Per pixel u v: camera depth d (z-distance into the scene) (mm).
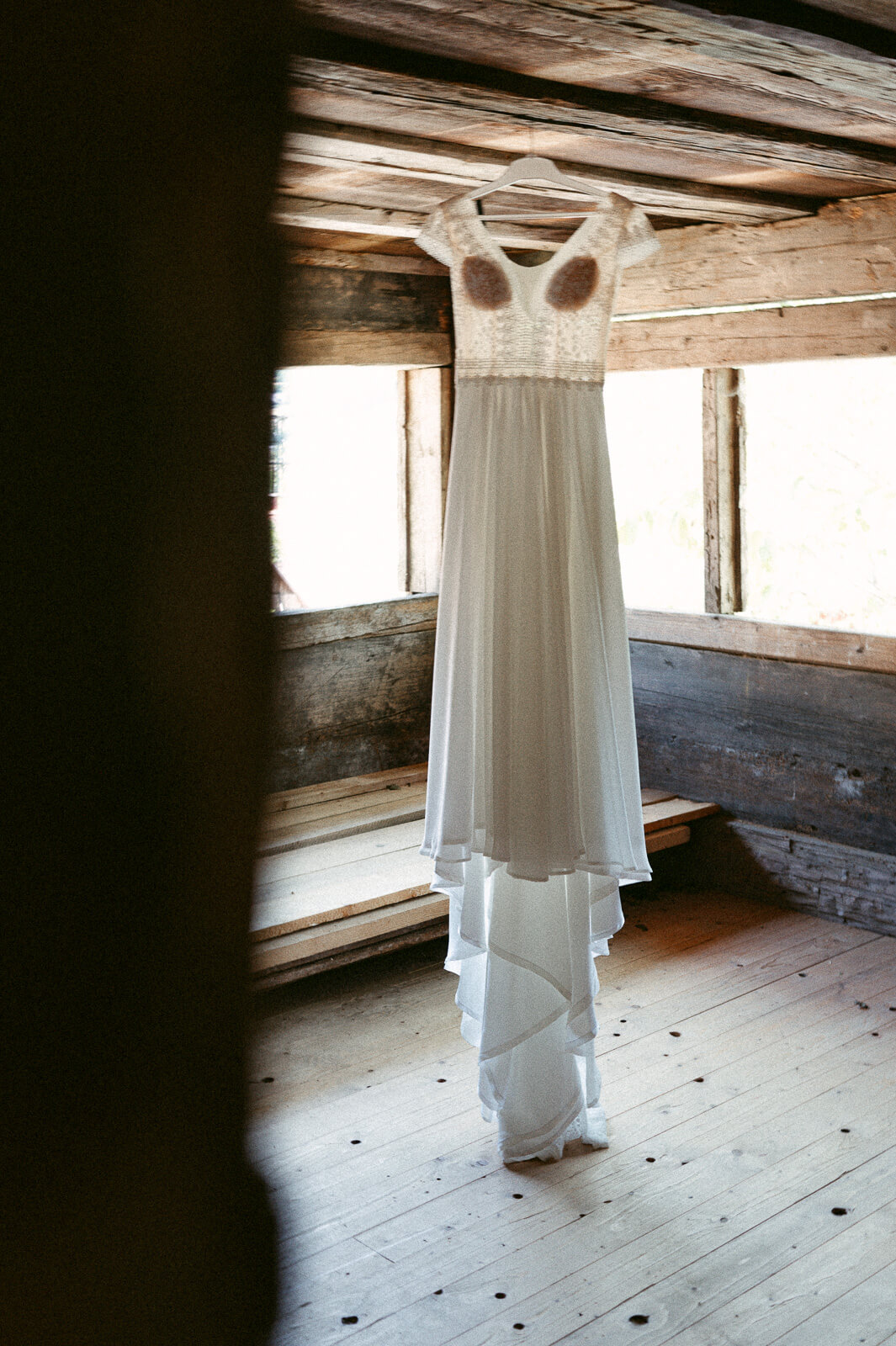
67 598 245
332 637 4652
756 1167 2973
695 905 4770
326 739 4727
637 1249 2658
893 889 4352
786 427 5223
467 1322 2424
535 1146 2979
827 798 4539
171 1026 266
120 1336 266
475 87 2322
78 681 247
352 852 4180
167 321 251
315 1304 2479
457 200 2734
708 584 4785
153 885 260
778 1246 2660
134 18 238
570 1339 2369
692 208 3893
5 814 242
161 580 256
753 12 1953
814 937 4410
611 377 5004
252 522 271
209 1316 280
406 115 2631
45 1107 253
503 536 2730
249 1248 289
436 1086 3416
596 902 2955
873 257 3979
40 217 236
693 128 2723
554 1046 2961
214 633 265
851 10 2047
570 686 2775
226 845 272
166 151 246
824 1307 2455
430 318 4781
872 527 5051
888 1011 3805
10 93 230
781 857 4684
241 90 254
